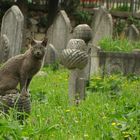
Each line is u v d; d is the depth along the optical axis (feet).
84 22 118.42
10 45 73.41
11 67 37.24
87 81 52.31
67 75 61.93
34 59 36.96
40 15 112.98
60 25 82.74
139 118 31.99
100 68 66.03
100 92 48.03
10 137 25.55
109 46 69.21
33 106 36.27
